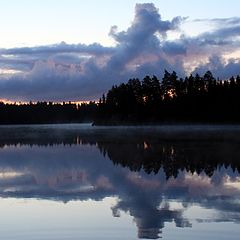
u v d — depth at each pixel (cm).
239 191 1961
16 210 1677
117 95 12394
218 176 2388
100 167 2905
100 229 1402
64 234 1359
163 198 1845
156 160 3212
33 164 3175
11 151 4312
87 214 1595
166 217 1523
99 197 1900
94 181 2331
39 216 1577
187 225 1420
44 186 2214
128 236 1330
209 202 1747
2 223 1487
